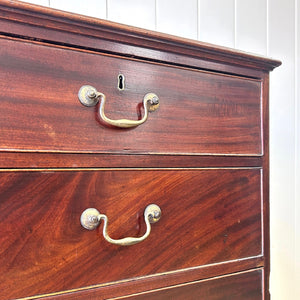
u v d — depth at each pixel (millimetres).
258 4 1148
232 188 601
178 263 540
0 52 408
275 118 1151
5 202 413
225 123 593
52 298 440
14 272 417
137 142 504
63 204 449
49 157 440
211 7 1067
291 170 1189
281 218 1163
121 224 490
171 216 534
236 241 604
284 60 1188
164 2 993
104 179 479
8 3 397
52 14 427
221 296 583
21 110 421
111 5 916
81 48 461
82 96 459
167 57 531
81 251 460
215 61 579
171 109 535
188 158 551
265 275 641
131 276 499
